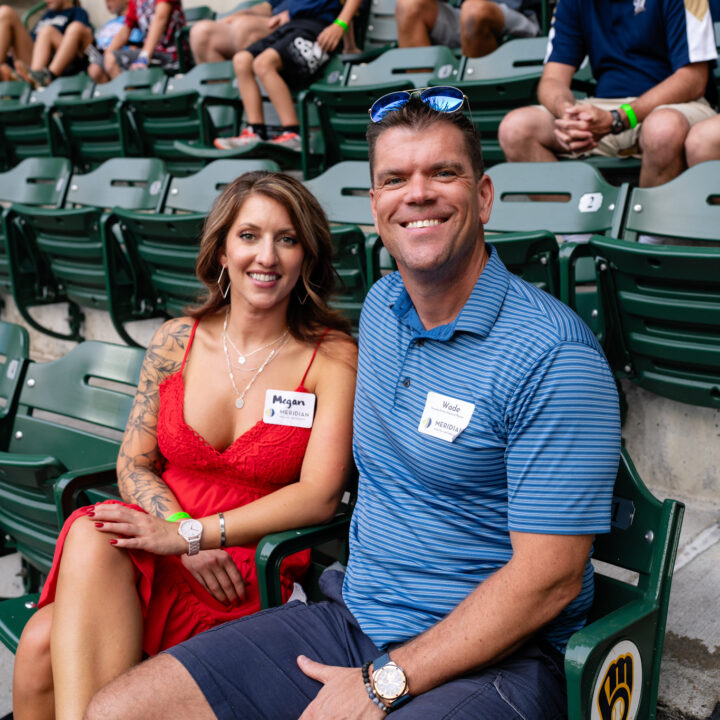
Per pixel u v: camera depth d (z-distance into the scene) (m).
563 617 1.38
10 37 7.45
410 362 1.46
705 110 2.87
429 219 1.38
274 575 1.59
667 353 2.18
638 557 1.37
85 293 3.78
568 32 3.23
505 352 1.33
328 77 4.71
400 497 1.48
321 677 1.38
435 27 4.63
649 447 2.58
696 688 1.68
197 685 1.36
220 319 1.93
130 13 6.71
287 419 1.80
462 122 1.38
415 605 1.42
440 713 1.21
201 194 3.44
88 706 1.36
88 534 1.57
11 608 1.88
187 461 1.84
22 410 2.39
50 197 4.17
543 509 1.26
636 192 2.45
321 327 1.90
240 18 5.40
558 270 2.33
